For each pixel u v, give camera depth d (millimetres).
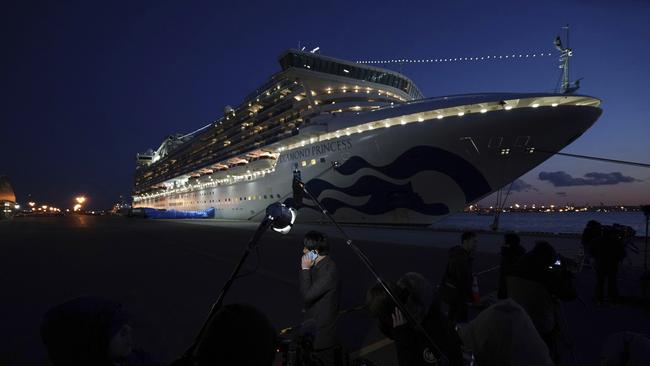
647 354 1487
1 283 8469
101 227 34406
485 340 1720
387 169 25016
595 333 4527
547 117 20047
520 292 3225
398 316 1938
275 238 19609
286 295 7023
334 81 32094
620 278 7934
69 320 1432
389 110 24625
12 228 33719
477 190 22906
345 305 6227
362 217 27812
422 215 24906
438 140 22391
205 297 6973
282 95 35375
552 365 1687
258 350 1145
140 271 10016
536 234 19062
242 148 40719
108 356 1486
